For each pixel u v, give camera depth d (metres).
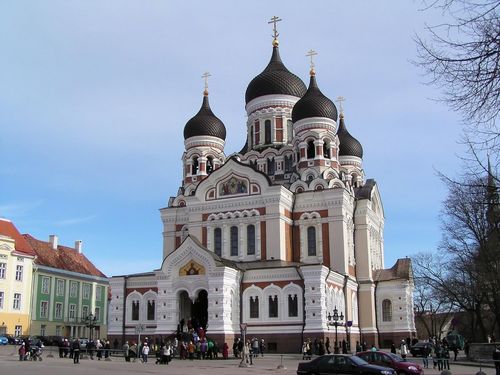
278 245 67.12
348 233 72.38
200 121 82.00
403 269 76.56
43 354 63.16
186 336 58.09
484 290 55.56
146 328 66.19
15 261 87.75
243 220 69.56
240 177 71.00
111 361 51.81
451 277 69.19
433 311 100.69
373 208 82.44
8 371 36.59
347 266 68.94
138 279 68.19
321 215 70.25
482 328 60.22
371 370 32.22
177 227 77.00
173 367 43.03
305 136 75.69
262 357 54.81
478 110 13.22
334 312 56.84
